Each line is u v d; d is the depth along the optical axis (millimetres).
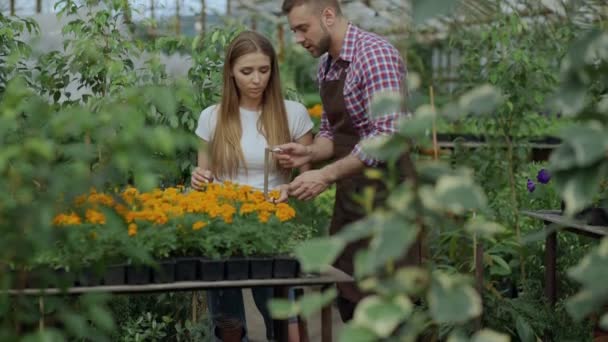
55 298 2209
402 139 1722
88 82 4699
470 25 7762
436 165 1731
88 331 2184
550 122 7773
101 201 2779
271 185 3848
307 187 3486
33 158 2152
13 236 2072
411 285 1646
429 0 1524
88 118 2104
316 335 4762
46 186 2268
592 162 1616
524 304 4004
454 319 1553
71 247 2350
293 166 3707
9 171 2125
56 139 2330
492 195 5461
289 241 3145
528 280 4570
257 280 2941
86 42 4531
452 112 1678
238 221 3135
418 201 1672
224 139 3811
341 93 3686
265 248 3020
